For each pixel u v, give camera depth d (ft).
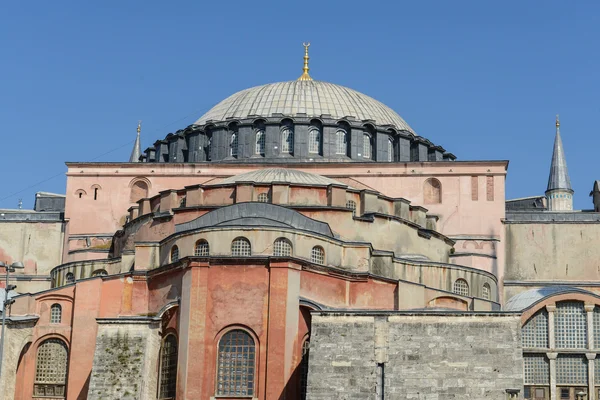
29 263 334.65
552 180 441.68
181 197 295.07
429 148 359.46
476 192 321.52
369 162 327.47
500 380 226.58
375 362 230.89
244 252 251.39
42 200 388.57
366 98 372.58
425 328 232.53
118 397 241.96
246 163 330.34
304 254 254.27
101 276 267.80
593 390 270.67
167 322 249.96
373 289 260.83
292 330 239.91
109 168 336.08
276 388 234.38
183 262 247.50
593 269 317.42
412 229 291.17
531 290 293.64
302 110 353.31
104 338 248.73
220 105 369.50
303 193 284.00
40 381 269.64
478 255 313.94
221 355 239.71
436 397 226.79
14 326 270.26
